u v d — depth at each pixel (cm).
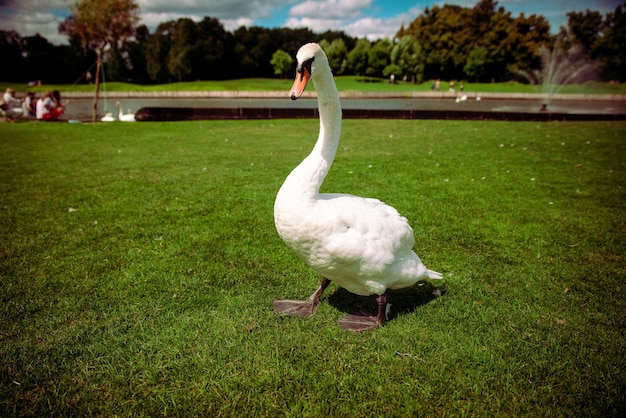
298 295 365
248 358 284
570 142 1101
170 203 595
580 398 251
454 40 6581
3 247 443
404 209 570
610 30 5628
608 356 285
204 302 348
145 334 306
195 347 295
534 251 447
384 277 296
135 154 944
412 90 4759
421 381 265
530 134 1255
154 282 379
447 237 482
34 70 6606
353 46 9162
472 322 323
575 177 739
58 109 1659
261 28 8769
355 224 276
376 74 7262
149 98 4141
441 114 1708
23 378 264
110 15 1535
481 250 451
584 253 442
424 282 387
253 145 1071
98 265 408
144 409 246
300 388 260
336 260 283
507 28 6231
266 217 542
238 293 364
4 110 1634
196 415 242
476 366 277
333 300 360
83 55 6725
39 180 709
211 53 7600
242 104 3159
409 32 7650
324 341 302
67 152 960
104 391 258
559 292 366
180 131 1328
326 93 287
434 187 675
